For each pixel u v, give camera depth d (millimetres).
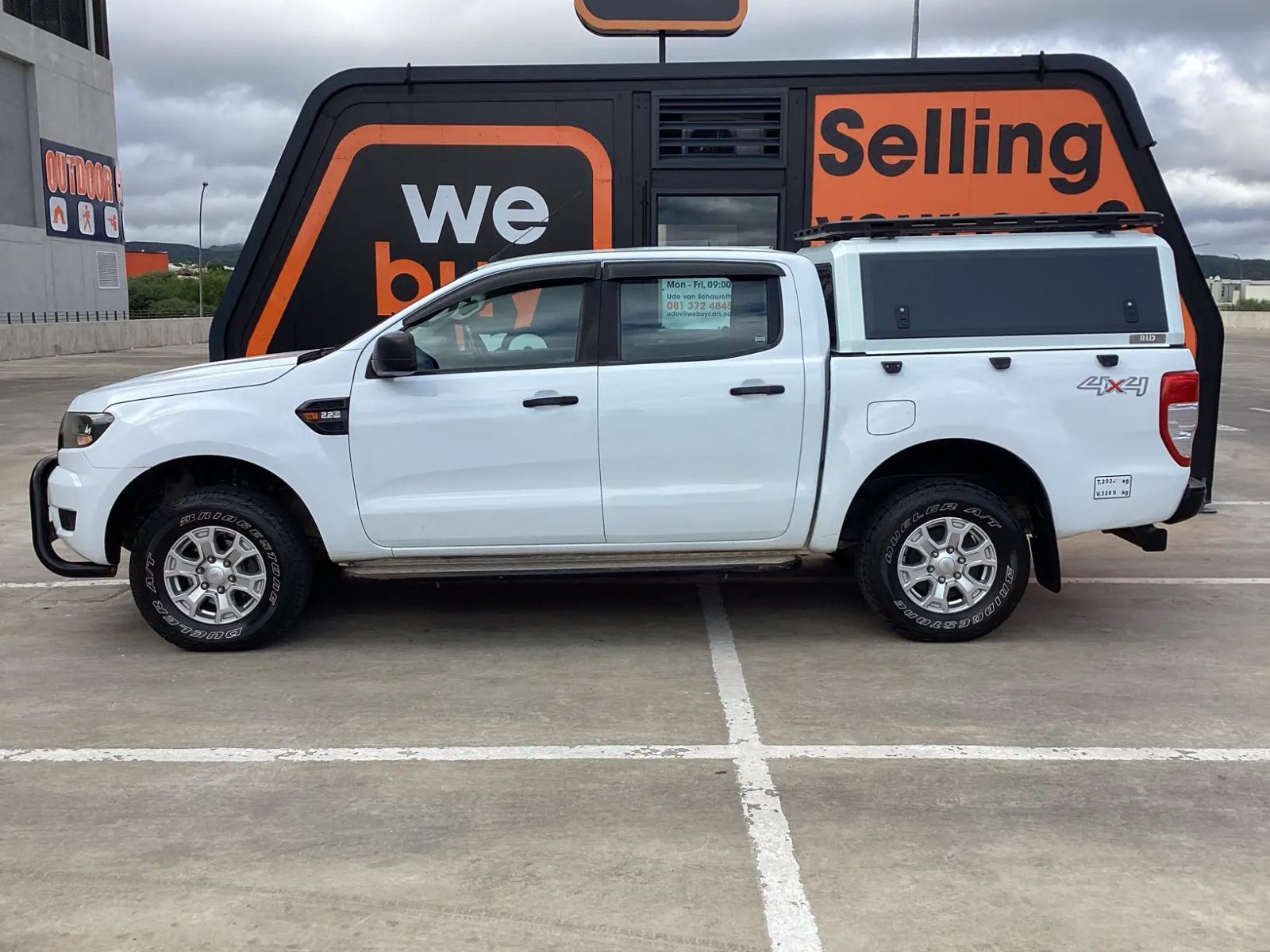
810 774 4016
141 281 81438
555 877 3289
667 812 3709
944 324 5305
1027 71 7879
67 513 5340
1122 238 5395
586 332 5320
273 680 5066
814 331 5332
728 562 5398
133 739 4371
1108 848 3449
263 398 5242
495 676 5121
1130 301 5348
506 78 7910
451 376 5262
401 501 5289
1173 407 5316
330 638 5730
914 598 5457
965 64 7887
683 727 4465
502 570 5328
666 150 8016
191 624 5383
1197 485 5453
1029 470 5332
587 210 8062
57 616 6203
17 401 19188
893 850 3445
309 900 3174
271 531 5301
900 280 5332
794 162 8016
